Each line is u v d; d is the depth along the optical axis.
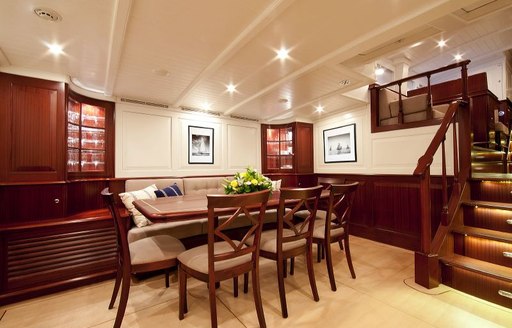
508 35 3.83
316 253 3.05
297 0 1.56
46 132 2.46
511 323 1.60
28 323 1.72
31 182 2.34
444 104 3.58
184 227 2.82
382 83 4.89
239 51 2.21
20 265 2.07
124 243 1.56
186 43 2.05
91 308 1.89
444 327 1.58
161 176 3.81
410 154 3.30
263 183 2.23
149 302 1.95
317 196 1.88
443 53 4.15
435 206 2.97
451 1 1.59
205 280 1.48
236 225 3.34
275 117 4.89
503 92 4.88
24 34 1.86
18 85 2.36
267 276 2.39
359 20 1.79
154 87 3.11
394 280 2.24
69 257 2.27
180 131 4.04
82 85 2.97
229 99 3.66
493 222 2.12
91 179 3.06
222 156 4.52
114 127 3.44
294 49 2.18
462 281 2.00
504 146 3.75
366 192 3.78
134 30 1.85
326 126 4.74
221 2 1.56
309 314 1.74
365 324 1.62
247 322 1.66
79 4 1.54
